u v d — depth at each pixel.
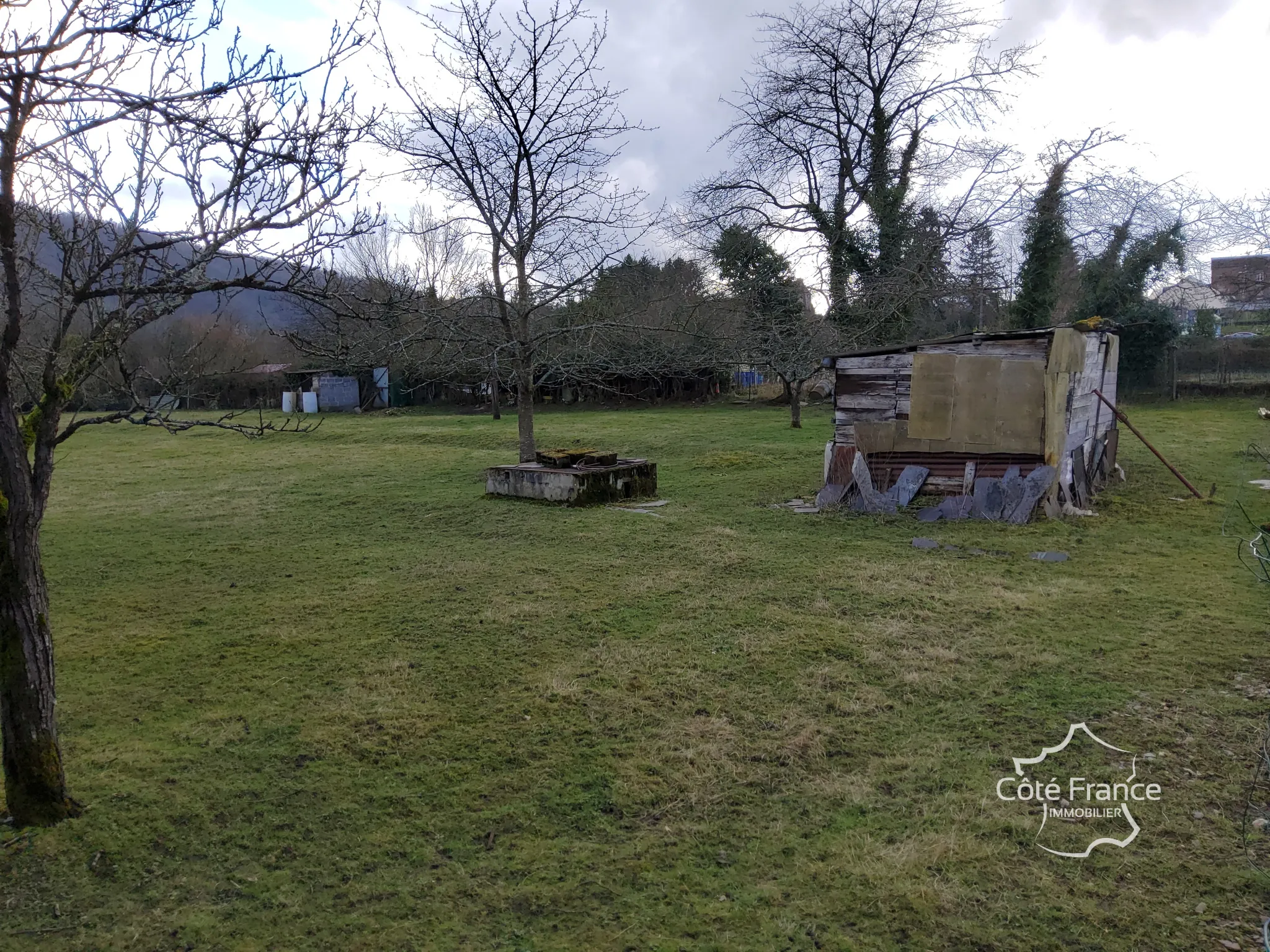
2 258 3.71
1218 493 13.11
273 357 39.66
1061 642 6.51
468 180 13.45
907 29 24.16
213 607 8.15
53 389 4.05
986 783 4.44
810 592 8.08
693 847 3.95
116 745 5.10
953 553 9.67
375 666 6.37
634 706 5.54
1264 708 5.16
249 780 4.65
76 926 3.45
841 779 4.54
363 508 13.81
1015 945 3.21
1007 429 11.86
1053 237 24.61
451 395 39.56
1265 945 3.10
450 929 3.40
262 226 4.17
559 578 8.88
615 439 22.91
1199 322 29.78
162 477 18.59
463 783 4.60
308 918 3.49
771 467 16.89
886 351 12.59
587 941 3.31
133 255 4.04
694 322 15.33
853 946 3.23
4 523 3.97
